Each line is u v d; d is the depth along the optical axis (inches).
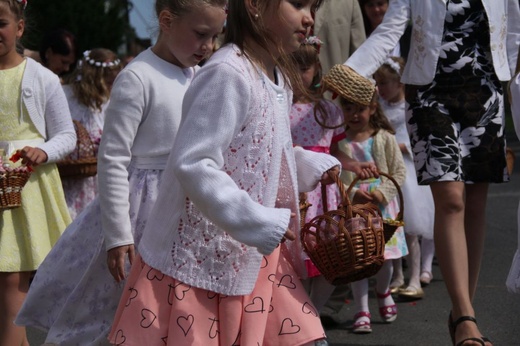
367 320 207.2
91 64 274.4
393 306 216.5
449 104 172.2
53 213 176.1
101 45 975.0
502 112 174.6
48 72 180.2
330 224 121.4
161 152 143.5
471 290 180.7
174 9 141.2
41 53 299.0
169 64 146.7
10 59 177.6
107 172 139.3
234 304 115.1
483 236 179.6
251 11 116.5
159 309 115.2
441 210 169.6
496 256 288.0
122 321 116.3
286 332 115.7
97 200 148.6
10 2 174.1
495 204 406.9
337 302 213.2
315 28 263.1
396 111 260.4
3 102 174.9
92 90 272.4
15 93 175.3
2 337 171.6
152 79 143.4
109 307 144.6
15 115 175.3
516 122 157.8
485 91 172.9
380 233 122.1
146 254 117.6
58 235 175.9
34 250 171.0
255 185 114.7
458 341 162.7
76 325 145.0
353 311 230.1
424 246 260.2
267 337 116.6
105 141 140.8
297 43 118.5
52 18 949.2
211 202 107.6
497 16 172.4
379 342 198.5
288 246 122.6
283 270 119.7
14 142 175.3
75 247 148.3
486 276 259.0
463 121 172.6
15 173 163.8
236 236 108.0
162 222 116.8
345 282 125.7
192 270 114.9
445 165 168.7
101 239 144.3
